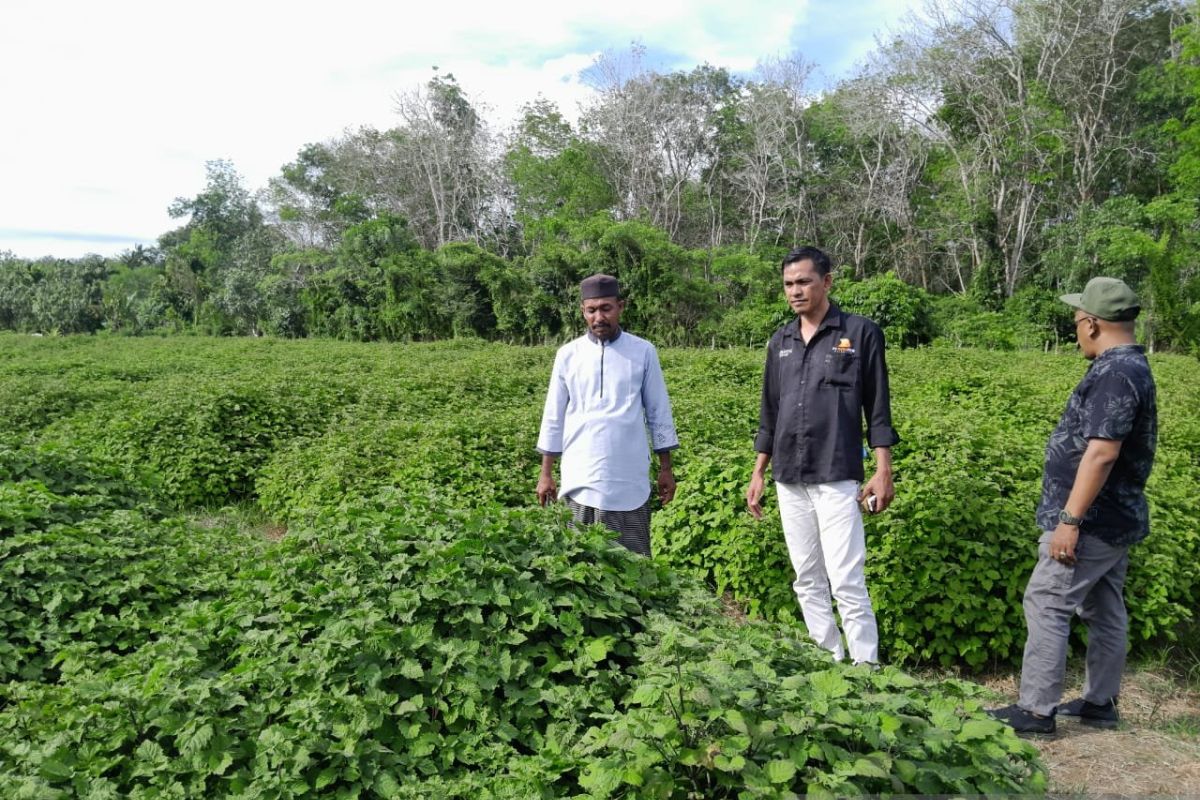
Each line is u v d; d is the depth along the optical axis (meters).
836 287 28.34
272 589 3.98
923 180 40.03
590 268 33.09
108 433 9.65
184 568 5.00
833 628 4.47
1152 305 26.20
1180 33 28.23
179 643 3.63
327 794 2.89
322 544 4.18
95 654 4.05
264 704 3.18
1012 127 33.88
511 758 3.08
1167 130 28.61
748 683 2.77
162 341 31.64
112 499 6.37
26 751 2.92
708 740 2.62
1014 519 5.14
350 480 7.57
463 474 7.29
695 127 43.94
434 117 48.97
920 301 27.70
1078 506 3.65
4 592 4.44
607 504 4.75
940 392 11.12
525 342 34.78
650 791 2.52
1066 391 10.69
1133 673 4.80
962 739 2.67
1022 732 3.92
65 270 52.06
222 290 46.41
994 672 4.94
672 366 16.66
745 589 5.57
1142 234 26.41
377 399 11.67
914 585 4.96
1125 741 3.86
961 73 34.38
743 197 44.12
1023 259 35.06
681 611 3.86
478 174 48.47
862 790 2.48
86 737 3.02
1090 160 33.31
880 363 4.30
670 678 2.80
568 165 43.00
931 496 5.16
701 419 8.89
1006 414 9.62
